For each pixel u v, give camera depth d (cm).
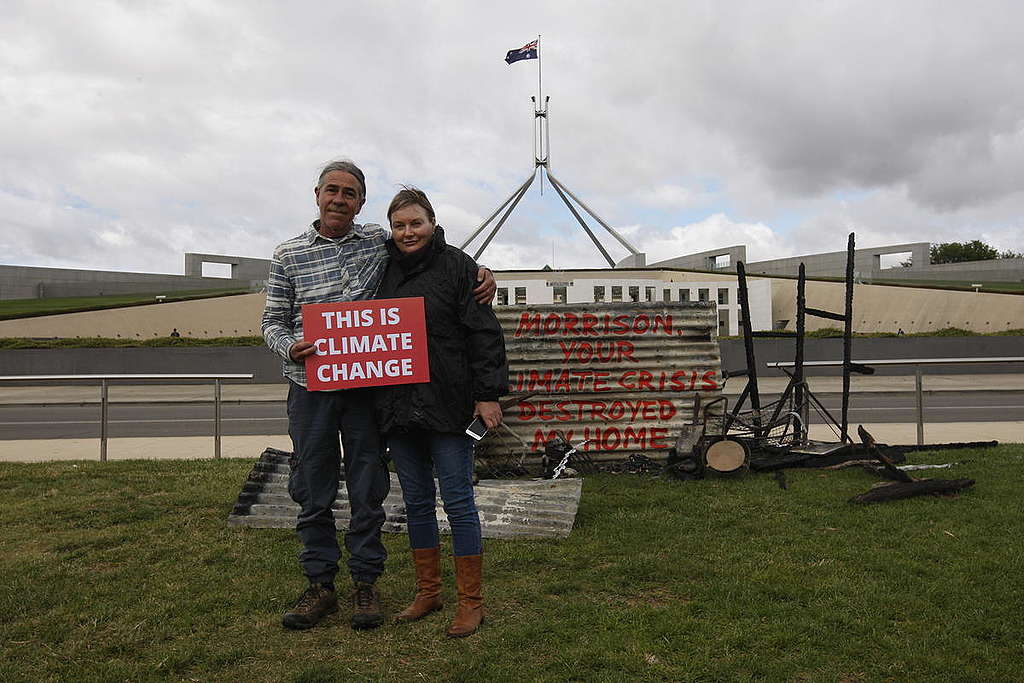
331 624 322
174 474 683
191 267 6334
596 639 296
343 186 333
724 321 4794
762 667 270
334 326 320
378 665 279
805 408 750
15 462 782
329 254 336
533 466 662
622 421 676
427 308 318
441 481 318
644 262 6869
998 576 358
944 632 298
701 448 601
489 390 315
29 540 458
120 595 356
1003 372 2505
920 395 845
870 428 1068
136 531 479
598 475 634
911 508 491
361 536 331
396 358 316
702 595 343
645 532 452
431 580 329
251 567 401
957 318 4131
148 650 295
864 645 288
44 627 316
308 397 327
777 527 457
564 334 676
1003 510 478
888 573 367
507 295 4650
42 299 4872
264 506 501
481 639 299
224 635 309
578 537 443
